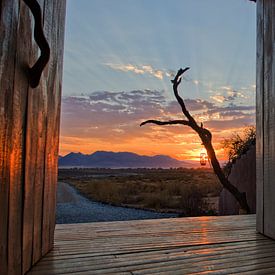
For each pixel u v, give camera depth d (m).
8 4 1.08
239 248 1.96
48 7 1.64
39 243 1.68
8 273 1.21
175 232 2.43
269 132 2.35
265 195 2.36
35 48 1.42
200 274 1.51
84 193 17.30
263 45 2.54
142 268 1.59
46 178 1.75
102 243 2.07
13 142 1.20
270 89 2.36
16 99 1.21
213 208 9.52
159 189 15.95
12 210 1.23
